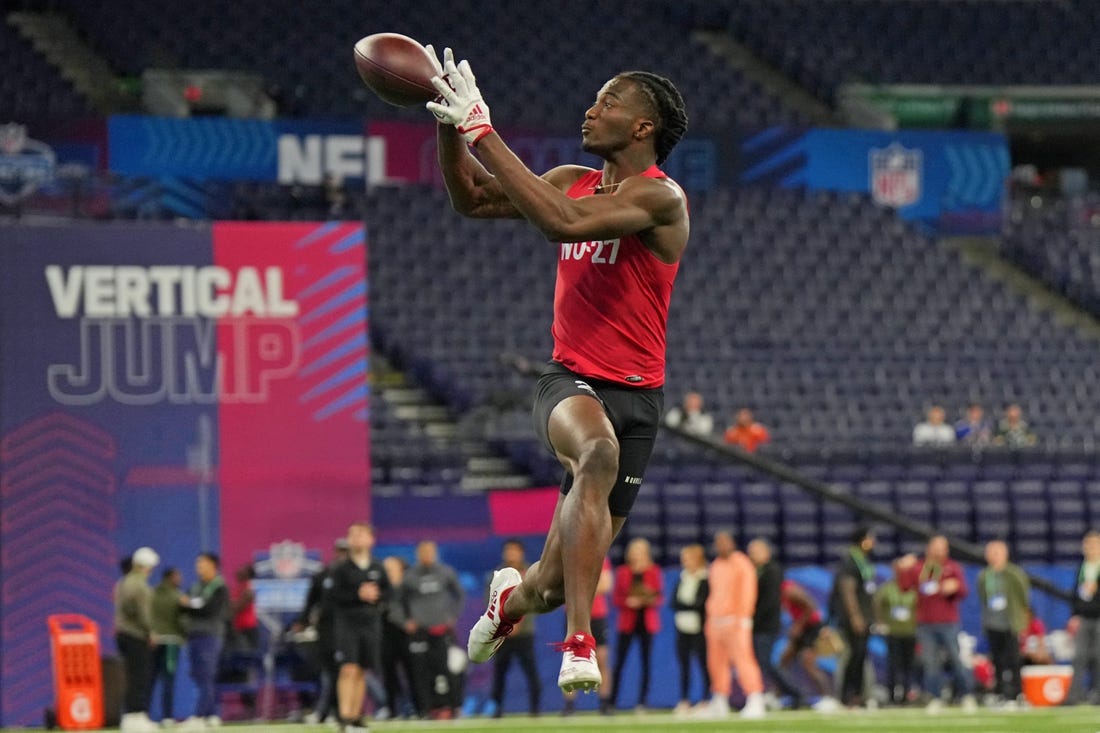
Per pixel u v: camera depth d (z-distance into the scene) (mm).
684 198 17125
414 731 41125
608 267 17312
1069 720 42219
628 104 17406
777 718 46344
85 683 47469
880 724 41562
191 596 46719
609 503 17797
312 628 46156
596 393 17422
